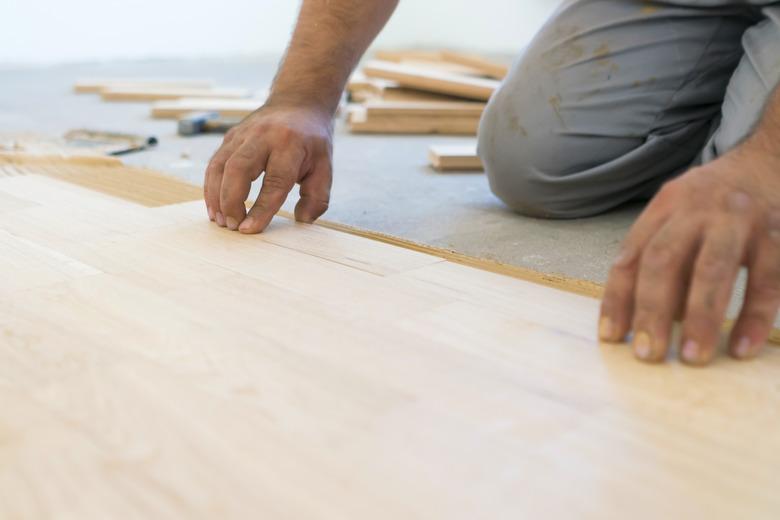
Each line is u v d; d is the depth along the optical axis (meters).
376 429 0.61
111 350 0.75
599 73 1.49
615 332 0.78
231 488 0.53
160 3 5.44
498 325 0.83
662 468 0.57
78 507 0.51
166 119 2.95
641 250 0.76
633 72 1.49
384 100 2.92
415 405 0.65
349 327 0.81
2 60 5.04
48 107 3.21
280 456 0.57
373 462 0.57
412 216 1.60
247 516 0.50
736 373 0.73
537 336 0.80
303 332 0.80
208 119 2.62
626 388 0.69
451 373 0.71
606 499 0.53
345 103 3.40
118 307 0.85
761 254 0.73
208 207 1.20
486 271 1.02
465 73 3.55
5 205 1.31
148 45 5.50
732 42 1.52
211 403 0.65
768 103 0.84
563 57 1.50
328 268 1.00
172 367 0.71
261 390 0.67
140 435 0.60
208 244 1.10
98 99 3.53
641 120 1.53
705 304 0.71
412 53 4.11
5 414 0.63
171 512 0.51
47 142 2.20
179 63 5.45
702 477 0.56
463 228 1.52
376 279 0.97
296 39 1.28
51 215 1.25
